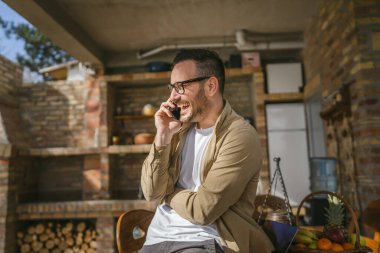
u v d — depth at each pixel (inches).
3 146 166.1
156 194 51.3
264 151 176.9
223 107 53.8
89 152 187.5
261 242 47.8
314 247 52.3
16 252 177.8
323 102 147.8
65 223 189.0
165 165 51.1
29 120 210.5
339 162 131.9
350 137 117.0
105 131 191.8
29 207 172.2
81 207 171.5
